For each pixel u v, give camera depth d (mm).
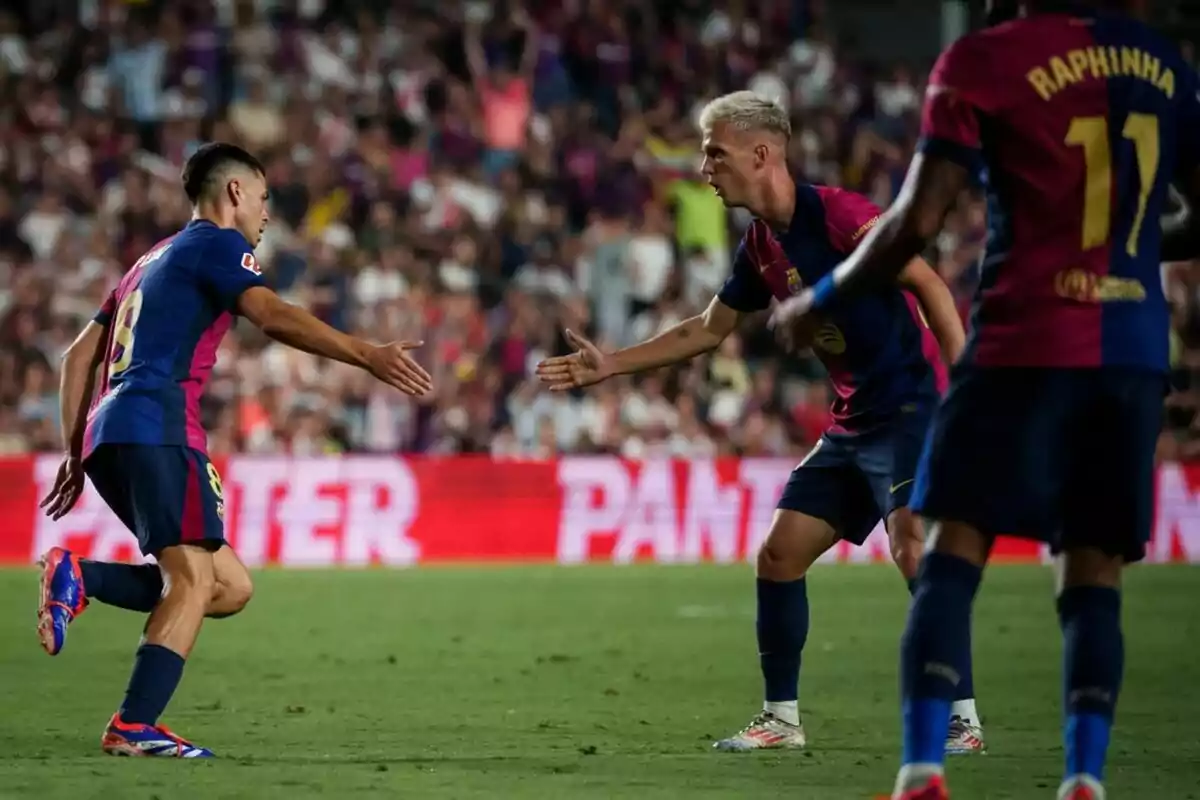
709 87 82250
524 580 50312
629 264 71125
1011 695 27672
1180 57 15000
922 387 21219
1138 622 40125
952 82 14523
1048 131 14430
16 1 78312
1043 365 14391
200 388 20641
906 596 45781
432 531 57656
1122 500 14633
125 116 73312
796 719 21750
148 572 21094
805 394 67000
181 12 76562
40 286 62469
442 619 39656
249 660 31656
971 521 14594
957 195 14555
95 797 16844
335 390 62156
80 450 21453
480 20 80062
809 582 50000
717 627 38250
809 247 21250
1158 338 14570
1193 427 68188
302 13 80812
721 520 59594
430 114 77438
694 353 22266
